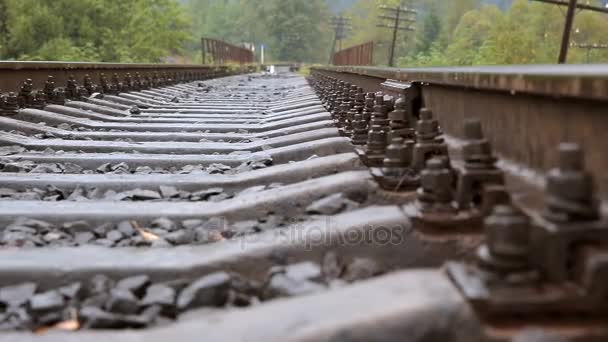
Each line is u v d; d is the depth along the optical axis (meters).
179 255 2.20
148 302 1.86
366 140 4.19
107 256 2.19
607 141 1.54
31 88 7.00
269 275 2.01
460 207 2.02
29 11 31.83
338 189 2.82
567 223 1.39
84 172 4.22
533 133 1.98
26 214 2.82
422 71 3.49
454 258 1.96
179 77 17.11
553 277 1.40
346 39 85.50
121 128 6.50
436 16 66.75
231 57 43.75
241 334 1.39
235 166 4.38
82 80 9.77
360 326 1.34
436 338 1.34
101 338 1.43
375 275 1.99
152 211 2.87
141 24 39.25
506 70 2.05
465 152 2.02
